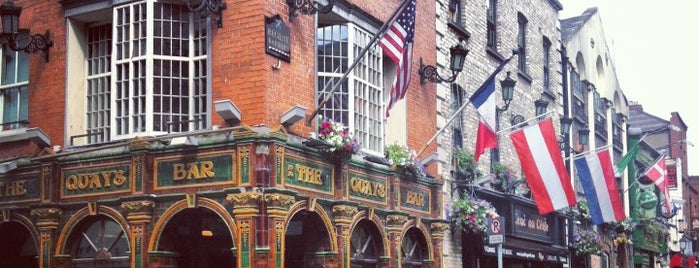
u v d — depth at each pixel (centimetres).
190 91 1275
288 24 1290
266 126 1206
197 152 1215
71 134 1331
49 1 1369
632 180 3216
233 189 1173
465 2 1934
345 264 1326
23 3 1394
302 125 1288
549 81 2480
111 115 1295
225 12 1258
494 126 1573
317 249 1317
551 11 2527
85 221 1296
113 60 1301
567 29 2797
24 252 1432
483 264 1894
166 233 1235
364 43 1470
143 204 1217
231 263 1352
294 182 1236
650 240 3359
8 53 1445
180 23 1295
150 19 1277
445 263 1723
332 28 1432
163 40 1284
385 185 1477
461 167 1800
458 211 1736
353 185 1377
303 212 1282
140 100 1270
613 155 3116
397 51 1342
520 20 2294
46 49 1362
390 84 1563
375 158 1446
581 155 2080
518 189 2088
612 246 2834
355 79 1438
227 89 1241
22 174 1352
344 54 1421
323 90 1352
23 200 1345
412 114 1599
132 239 1223
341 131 1320
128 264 1270
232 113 1200
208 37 1263
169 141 1230
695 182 6159
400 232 1487
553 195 1695
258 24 1233
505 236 1939
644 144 3481
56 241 1300
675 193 4303
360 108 1450
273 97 1235
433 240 1616
